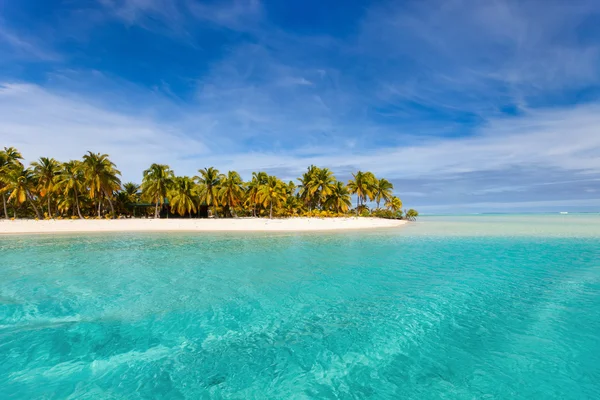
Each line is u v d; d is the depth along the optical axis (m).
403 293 11.60
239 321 9.02
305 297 11.15
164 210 68.38
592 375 6.18
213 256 19.59
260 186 59.69
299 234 34.22
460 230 39.66
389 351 7.25
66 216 57.44
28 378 6.20
